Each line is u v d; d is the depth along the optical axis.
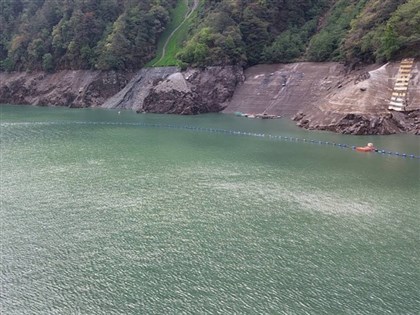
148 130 115.50
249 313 36.78
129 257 45.84
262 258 45.53
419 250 46.91
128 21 179.62
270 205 59.62
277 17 159.00
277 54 147.50
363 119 101.69
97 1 190.50
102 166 79.12
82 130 116.00
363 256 45.78
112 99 170.50
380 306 37.59
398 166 76.31
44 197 63.00
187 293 39.59
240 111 142.25
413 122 101.31
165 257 45.84
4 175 73.44
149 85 163.00
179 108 145.50
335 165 77.81
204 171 75.50
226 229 52.31
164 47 180.38
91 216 56.22
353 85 112.50
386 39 110.06
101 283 41.22
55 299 38.81
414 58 107.38
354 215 56.03
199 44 152.38
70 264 44.53
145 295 39.38
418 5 107.31
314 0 163.62
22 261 45.06
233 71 150.00
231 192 64.81
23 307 37.72
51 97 178.75
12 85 189.62
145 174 74.00
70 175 73.56
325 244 48.41
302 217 55.62
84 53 178.12
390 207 58.41
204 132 111.31
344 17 142.75
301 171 74.69
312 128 110.31
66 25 185.00
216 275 42.47
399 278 41.72
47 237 50.34
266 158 83.50
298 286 40.59
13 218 55.56
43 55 189.50
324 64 135.88
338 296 39.03
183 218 55.53
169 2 196.12
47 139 103.56
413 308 37.28
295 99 133.88
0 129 117.25
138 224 53.81
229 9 158.00
